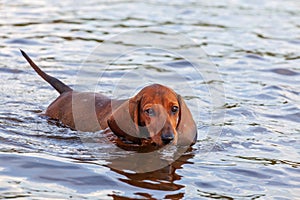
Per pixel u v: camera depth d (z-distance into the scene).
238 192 6.91
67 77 11.81
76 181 7.04
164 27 16.08
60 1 19.30
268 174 7.52
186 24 16.59
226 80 11.99
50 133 8.85
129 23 16.41
